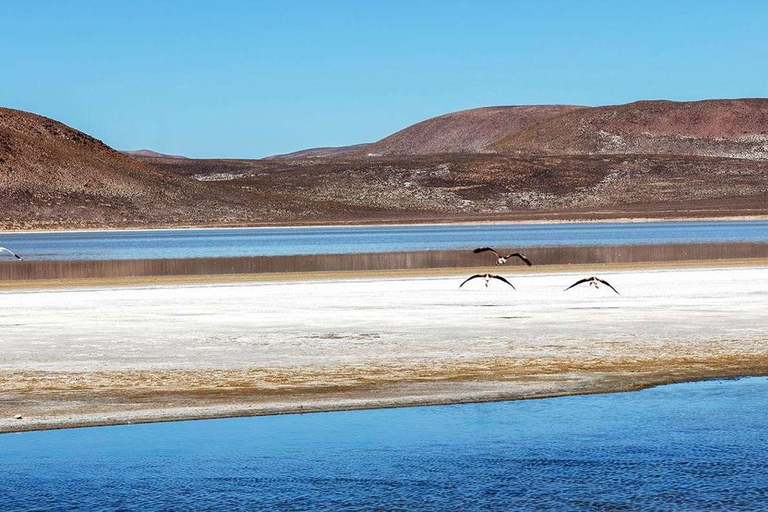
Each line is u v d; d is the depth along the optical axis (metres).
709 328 39.34
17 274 77.88
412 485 19.62
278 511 18.28
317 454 21.58
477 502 18.69
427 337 37.44
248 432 23.33
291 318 43.78
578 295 53.50
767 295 52.09
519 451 21.75
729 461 20.98
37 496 19.02
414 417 24.70
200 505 18.58
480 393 27.23
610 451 21.70
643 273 69.25
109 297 54.47
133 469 20.59
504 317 43.50
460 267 81.88
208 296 54.69
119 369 30.84
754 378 29.56
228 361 32.25
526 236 164.38
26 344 36.09
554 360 32.19
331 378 29.30
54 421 24.17
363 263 90.69
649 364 31.45
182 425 24.02
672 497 18.92
